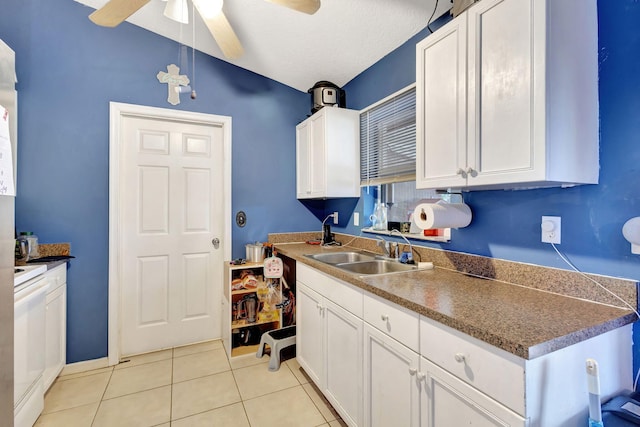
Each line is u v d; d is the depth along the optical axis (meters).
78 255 2.19
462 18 1.24
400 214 2.24
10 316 1.04
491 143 1.14
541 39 0.98
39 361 1.65
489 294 1.22
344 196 2.46
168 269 2.57
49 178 2.11
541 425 0.81
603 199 1.10
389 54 2.19
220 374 2.16
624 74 1.06
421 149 1.45
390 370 1.27
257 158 2.80
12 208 1.06
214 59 2.62
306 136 2.73
